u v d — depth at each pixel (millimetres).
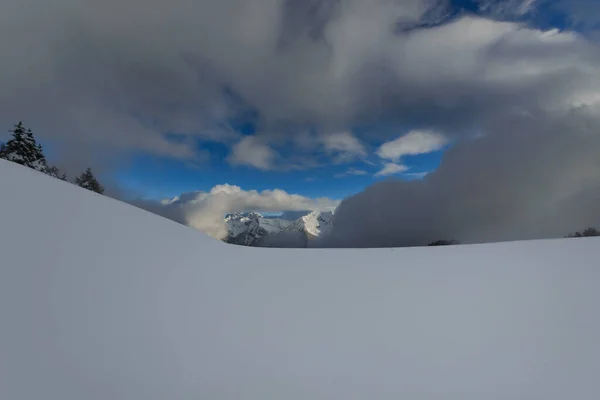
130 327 2115
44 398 1396
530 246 5387
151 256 3588
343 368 1932
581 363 1875
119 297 2457
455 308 2807
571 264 3906
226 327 2400
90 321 2041
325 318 2668
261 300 3033
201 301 2812
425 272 4035
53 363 1609
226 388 1683
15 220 2889
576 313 2535
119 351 1842
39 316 1915
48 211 3406
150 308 2443
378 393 1695
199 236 5652
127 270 2977
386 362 1997
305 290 3379
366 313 2773
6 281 2088
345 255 5504
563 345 2084
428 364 1964
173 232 5125
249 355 2041
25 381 1453
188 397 1577
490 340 2215
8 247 2459
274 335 2338
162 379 1685
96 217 3930
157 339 2057
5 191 3350
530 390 1660
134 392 1550
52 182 4355
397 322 2580
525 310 2660
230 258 4695
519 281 3396
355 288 3459
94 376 1600
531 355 1992
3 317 1794
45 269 2412
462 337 2281
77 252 2893
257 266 4406
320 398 1648
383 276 3912
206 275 3574
